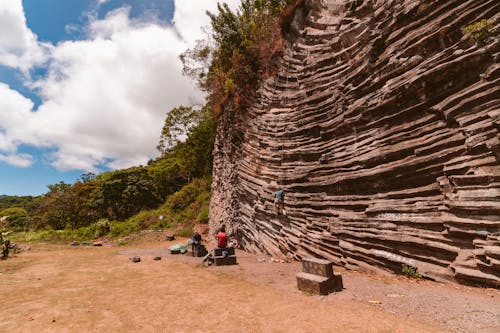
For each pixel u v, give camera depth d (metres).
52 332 5.02
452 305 5.30
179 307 6.15
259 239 15.30
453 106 7.56
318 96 12.67
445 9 8.42
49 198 44.47
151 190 44.47
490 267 6.00
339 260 9.66
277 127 14.74
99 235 28.02
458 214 6.79
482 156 6.73
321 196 11.25
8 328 5.24
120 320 5.52
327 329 4.57
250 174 16.89
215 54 22.52
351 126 10.61
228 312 5.67
